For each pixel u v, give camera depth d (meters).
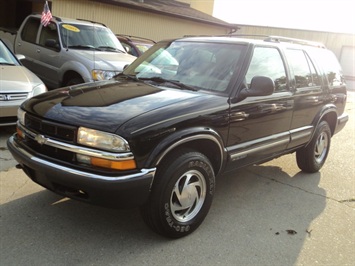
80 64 7.46
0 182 4.35
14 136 3.70
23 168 3.45
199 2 24.09
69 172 2.96
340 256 3.45
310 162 5.56
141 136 2.98
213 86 3.93
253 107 4.00
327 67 5.88
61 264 2.96
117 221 3.69
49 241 3.26
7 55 6.95
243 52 4.12
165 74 4.27
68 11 13.00
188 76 4.12
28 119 3.44
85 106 3.29
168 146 3.12
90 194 2.98
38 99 3.65
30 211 3.75
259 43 4.36
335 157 6.88
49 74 8.26
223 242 3.49
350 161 6.68
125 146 2.93
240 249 3.40
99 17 14.09
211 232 3.65
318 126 5.43
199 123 3.39
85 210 3.86
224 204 4.34
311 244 3.61
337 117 5.99
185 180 3.39
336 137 8.71
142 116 3.11
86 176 2.91
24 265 2.91
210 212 4.09
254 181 5.21
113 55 8.09
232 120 3.74
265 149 4.31
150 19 16.30
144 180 2.99
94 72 7.22
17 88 5.82
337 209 4.49
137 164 2.99
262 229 3.81
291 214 4.23
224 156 3.74
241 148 3.95
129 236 3.45
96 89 3.84
